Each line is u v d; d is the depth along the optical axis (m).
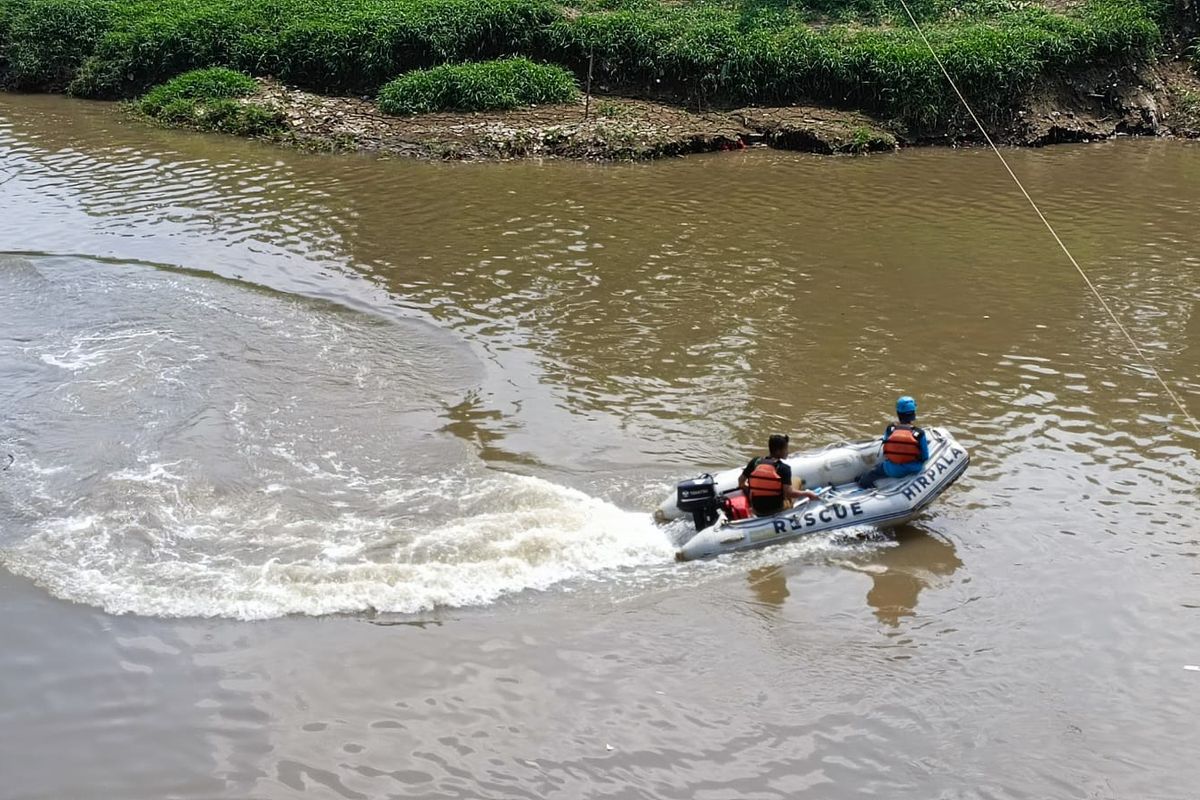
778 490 10.20
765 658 8.70
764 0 30.12
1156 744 7.86
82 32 31.00
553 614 9.15
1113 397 13.19
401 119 25.42
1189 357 14.30
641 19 27.52
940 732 7.95
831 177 22.42
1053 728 8.01
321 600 9.22
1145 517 10.68
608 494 10.95
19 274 16.72
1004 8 29.25
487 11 27.62
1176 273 17.27
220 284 16.47
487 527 10.24
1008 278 17.03
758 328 15.08
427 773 7.46
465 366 13.88
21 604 9.12
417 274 17.00
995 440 12.15
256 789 7.31
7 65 31.64
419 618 9.05
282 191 21.25
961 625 9.14
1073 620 9.21
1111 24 26.97
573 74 27.47
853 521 10.32
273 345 14.39
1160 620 9.21
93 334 14.62
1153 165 23.61
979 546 10.23
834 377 13.65
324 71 27.78
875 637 8.98
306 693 8.20
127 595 9.27
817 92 26.17
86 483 10.96
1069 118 26.06
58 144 24.78
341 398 12.95
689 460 11.62
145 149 24.33
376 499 10.75
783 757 7.68
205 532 10.16
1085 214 20.17
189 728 7.87
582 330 15.01
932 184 22.00
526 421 12.46
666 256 17.84
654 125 24.72
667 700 8.20
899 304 15.96
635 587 9.55
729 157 23.91
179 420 12.29
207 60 29.00
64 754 7.62
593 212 20.05
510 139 24.02
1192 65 27.80
